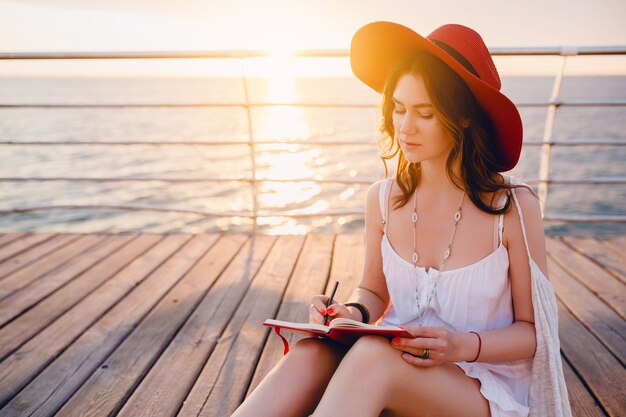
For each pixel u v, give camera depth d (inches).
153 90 7396.7
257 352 86.0
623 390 75.4
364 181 134.6
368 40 53.4
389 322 58.8
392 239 58.3
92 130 1732.3
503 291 53.2
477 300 52.7
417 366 46.8
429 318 55.5
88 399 74.8
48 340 90.7
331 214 137.4
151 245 137.7
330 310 54.7
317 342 52.4
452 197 54.3
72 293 109.3
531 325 51.8
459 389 48.4
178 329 94.3
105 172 1007.0
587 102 124.3
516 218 51.7
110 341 90.2
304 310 100.7
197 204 764.0
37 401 74.5
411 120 49.7
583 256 127.0
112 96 5442.9
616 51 116.7
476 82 46.5
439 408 47.9
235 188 852.0
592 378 78.4
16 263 126.3
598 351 85.6
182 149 1355.8
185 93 6456.7
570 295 106.3
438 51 45.9
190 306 102.6
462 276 52.7
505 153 51.2
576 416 70.2
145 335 92.0
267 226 658.8
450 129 48.4
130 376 80.2
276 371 49.9
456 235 53.8
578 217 135.9
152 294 108.3
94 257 129.8
